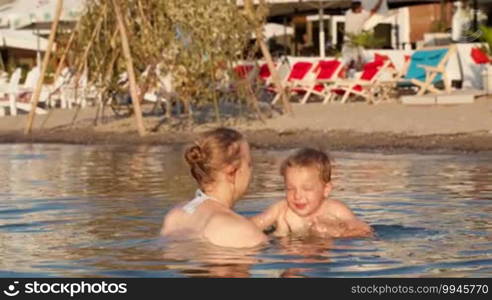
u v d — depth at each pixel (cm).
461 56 3103
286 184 828
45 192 1144
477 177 1238
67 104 3125
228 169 797
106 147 1914
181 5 2138
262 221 832
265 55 2359
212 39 2161
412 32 4025
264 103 2531
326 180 825
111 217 923
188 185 1195
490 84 2628
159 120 2364
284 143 1859
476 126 1938
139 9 2186
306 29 4250
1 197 1097
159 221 892
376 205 994
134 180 1270
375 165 1428
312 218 819
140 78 2328
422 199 1037
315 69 2964
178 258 709
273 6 3728
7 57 4338
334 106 2602
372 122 2095
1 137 2227
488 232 823
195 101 2262
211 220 774
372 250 743
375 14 3472
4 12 3325
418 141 1783
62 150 1864
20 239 805
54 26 2336
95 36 2292
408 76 2878
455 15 3522
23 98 3098
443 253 729
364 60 3428
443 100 2452
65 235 821
